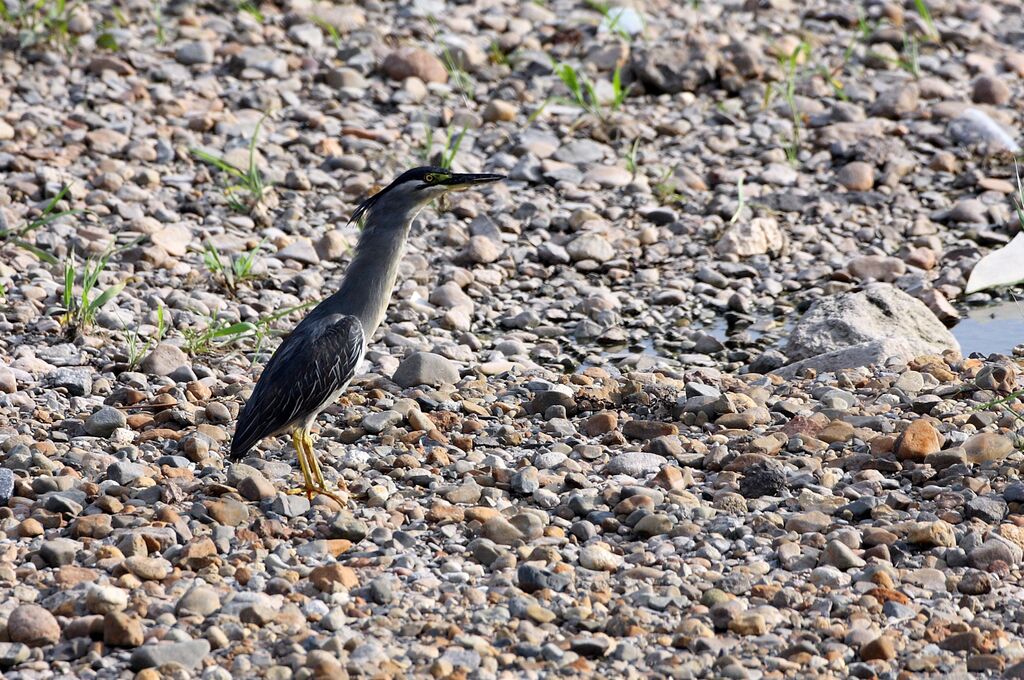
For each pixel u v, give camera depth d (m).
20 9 20.09
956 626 8.20
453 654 7.73
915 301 14.13
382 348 13.52
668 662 7.79
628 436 11.36
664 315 14.93
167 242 15.30
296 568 8.84
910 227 16.84
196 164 17.31
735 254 16.14
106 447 10.72
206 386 12.08
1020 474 10.20
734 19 23.27
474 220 16.58
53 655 7.79
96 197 16.05
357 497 10.05
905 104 19.92
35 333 13.20
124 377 12.23
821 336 13.59
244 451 9.83
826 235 16.73
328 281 15.15
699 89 20.67
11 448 10.46
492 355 13.44
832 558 8.96
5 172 16.45
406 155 18.02
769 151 18.64
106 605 8.12
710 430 11.41
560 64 20.97
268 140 18.06
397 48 21.06
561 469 10.55
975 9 24.19
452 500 9.94
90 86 18.94
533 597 8.48
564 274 15.76
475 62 20.88
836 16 23.55
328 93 19.69
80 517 9.31
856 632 8.09
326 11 22.19
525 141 18.55
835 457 10.71
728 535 9.45
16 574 8.62
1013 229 16.73
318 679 7.38
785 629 8.22
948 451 10.44
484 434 11.34
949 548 9.11
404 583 8.66
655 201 17.45
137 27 21.17
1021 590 8.68
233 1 22.38
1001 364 12.42
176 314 13.82
